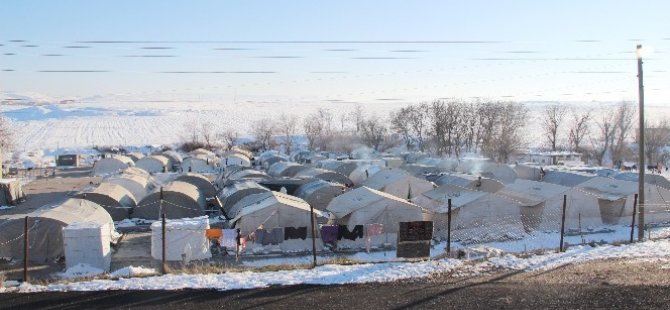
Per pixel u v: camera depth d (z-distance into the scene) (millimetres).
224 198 35438
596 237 26969
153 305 13109
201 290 14180
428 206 29031
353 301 13391
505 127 86000
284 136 124375
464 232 26688
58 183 54500
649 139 72750
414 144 99750
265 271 16297
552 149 89312
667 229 28875
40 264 22250
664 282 14875
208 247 23125
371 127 111812
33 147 113625
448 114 88750
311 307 12969
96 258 21062
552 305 13078
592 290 14180
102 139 133750
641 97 22750
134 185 40188
